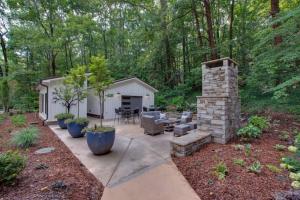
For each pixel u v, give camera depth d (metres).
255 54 9.20
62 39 16.09
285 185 2.91
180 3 12.40
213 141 5.48
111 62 17.70
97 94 5.51
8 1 14.65
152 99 14.09
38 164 3.85
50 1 15.93
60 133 7.33
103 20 19.47
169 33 14.35
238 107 6.31
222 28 16.59
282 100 8.29
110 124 9.62
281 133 5.88
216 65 6.24
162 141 6.09
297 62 7.66
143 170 3.85
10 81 15.48
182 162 4.16
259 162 3.71
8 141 5.68
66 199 2.59
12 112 13.80
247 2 14.05
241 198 2.65
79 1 16.72
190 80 14.70
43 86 10.38
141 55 16.17
